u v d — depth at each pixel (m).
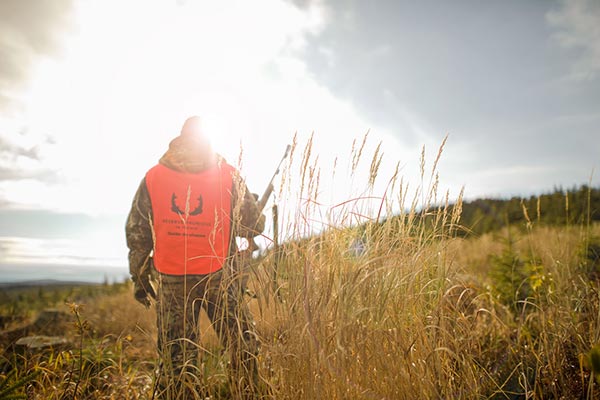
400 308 2.44
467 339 2.53
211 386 2.47
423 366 2.26
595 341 2.42
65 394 2.81
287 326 2.43
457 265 2.80
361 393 2.12
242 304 2.70
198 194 2.85
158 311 2.75
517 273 3.97
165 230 2.75
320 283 2.41
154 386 2.57
